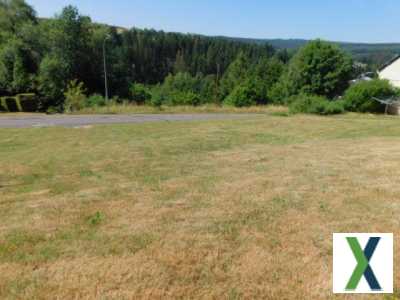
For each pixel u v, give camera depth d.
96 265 2.92
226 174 6.16
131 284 2.65
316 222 3.82
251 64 64.38
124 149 9.38
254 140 11.21
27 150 9.74
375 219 3.88
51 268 2.88
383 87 28.31
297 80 40.06
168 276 2.76
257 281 2.71
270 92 40.50
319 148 9.18
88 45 39.25
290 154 8.25
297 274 2.79
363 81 30.20
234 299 2.49
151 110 27.17
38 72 35.03
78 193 5.05
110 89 41.41
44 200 4.71
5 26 38.22
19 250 3.19
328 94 39.41
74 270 2.85
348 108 28.55
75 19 38.12
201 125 16.23
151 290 2.58
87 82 39.91
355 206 4.32
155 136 12.38
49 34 37.12
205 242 3.34
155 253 3.13
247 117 21.98
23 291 2.56
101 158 8.02
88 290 2.58
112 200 4.66
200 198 4.71
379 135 12.62
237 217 3.98
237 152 8.70
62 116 22.50
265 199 4.63
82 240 3.40
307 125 16.06
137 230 3.63
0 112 28.66
